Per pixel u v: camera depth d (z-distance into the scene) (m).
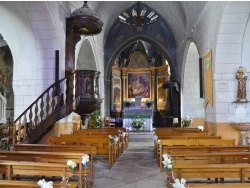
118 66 27.69
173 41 22.64
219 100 11.41
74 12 11.08
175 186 3.37
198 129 13.04
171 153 6.27
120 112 26.56
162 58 27.17
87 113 11.08
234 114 11.36
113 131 12.34
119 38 23.09
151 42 23.30
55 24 10.98
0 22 11.44
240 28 10.74
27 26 11.20
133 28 22.91
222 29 10.80
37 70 11.52
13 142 9.36
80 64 18.70
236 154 5.86
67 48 12.14
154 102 27.30
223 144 8.47
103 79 22.14
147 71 28.05
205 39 13.20
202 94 13.75
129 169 8.90
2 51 16.02
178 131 12.20
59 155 6.05
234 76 11.34
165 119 25.17
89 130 12.90
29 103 11.53
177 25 20.30
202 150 7.25
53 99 10.13
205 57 13.03
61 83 11.34
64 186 4.67
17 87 11.64
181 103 19.66
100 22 10.95
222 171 4.70
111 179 7.57
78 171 6.20
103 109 21.50
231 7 10.02
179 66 21.16
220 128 11.33
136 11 21.06
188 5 15.91
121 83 28.03
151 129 22.09
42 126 9.52
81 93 10.55
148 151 13.14
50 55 11.46
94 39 17.81
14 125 9.47
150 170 8.73
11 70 16.23
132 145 15.54
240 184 3.63
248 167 4.66
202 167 4.66
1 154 6.30
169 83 20.72
